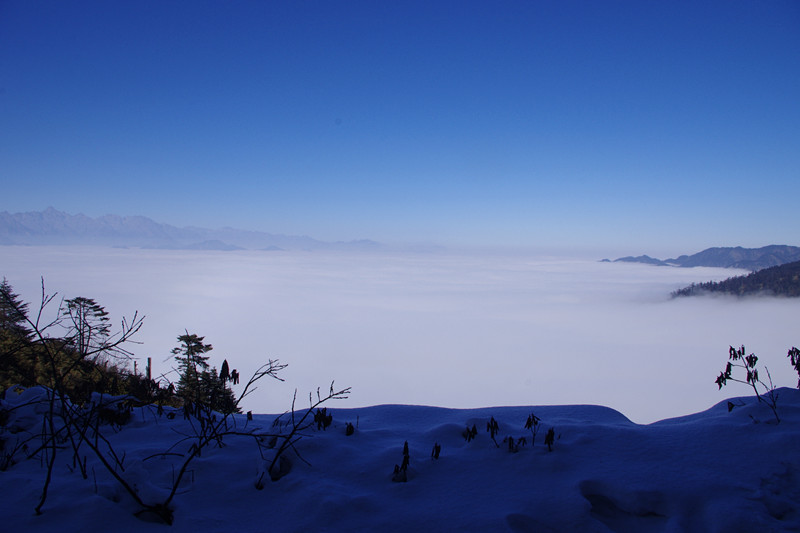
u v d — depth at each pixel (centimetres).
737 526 212
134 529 211
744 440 298
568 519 225
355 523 220
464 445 317
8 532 201
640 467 269
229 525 219
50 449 301
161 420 360
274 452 293
